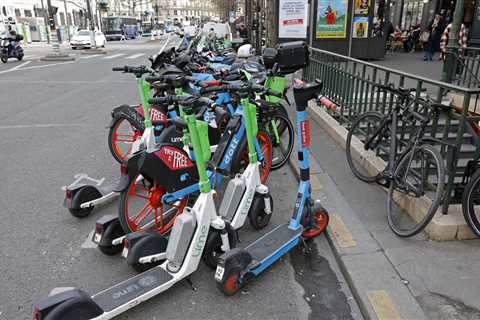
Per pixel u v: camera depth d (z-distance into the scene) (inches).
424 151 138.1
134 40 1926.7
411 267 119.4
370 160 182.9
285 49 145.6
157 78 165.8
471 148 177.5
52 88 444.8
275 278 123.5
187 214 113.3
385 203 159.8
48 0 751.1
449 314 101.9
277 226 147.6
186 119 108.1
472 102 221.0
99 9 1957.4
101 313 94.7
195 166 135.2
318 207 136.8
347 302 113.3
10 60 755.4
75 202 155.0
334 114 269.7
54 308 88.5
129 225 131.3
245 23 1202.6
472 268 118.5
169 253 112.3
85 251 137.7
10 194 179.9
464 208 126.0
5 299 114.3
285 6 408.5
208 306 111.6
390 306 104.5
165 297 114.8
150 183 135.6
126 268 128.5
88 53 916.6
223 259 109.3
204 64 280.4
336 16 521.3
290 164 211.8
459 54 277.3
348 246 130.9
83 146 245.3
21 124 293.9
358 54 550.0
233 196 135.5
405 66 472.1
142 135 186.7
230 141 154.6
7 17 1380.4
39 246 140.5
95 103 368.2
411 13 773.9
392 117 166.6
